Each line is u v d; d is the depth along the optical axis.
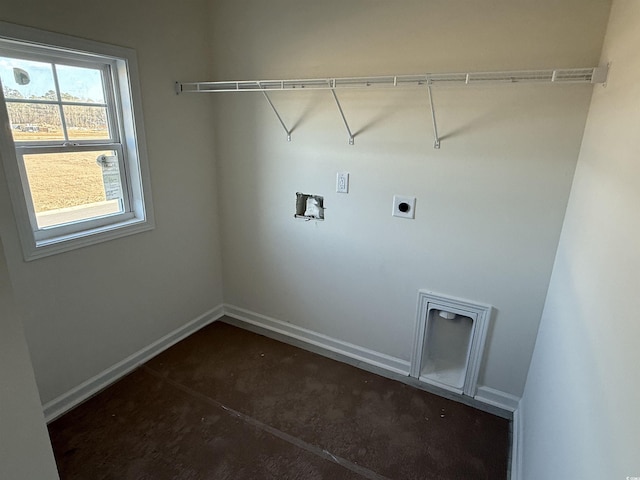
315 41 2.02
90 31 1.74
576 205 1.42
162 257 2.35
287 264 2.52
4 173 1.54
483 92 1.67
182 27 2.17
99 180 2.00
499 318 1.90
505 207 1.75
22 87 1.63
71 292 1.88
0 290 0.67
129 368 2.25
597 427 0.72
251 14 2.15
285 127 2.24
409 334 2.19
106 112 1.98
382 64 1.88
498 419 1.92
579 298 1.08
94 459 1.65
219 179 2.61
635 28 0.97
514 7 1.54
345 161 2.11
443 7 1.68
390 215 2.05
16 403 0.73
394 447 1.74
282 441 1.77
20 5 1.50
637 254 0.66
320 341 2.54
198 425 1.85
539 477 1.15
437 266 2.00
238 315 2.85
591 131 1.38
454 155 1.81
